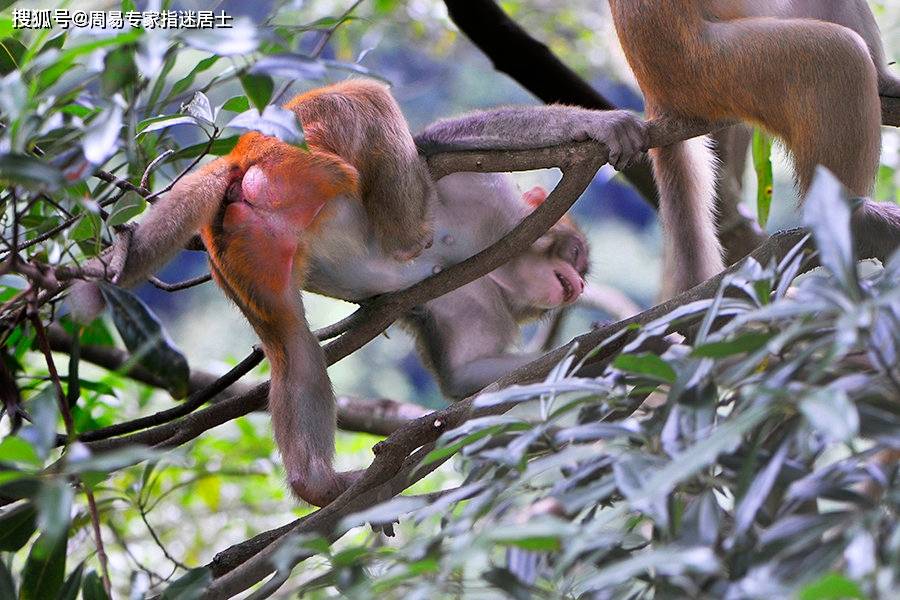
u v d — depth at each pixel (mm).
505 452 4305
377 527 6934
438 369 9984
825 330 4172
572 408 4512
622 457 3996
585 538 3506
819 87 7781
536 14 17984
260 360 8172
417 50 20406
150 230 6871
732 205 10984
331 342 8117
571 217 10289
